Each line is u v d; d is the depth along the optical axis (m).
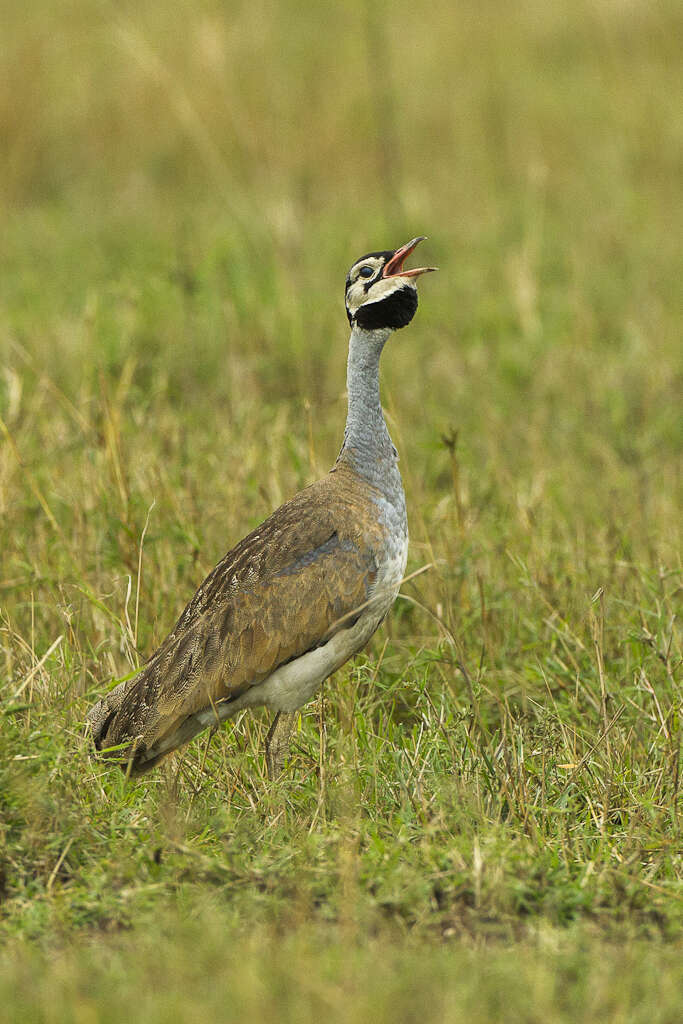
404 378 16.25
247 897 6.84
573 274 19.38
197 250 18.86
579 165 24.50
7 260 20.14
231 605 8.34
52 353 15.64
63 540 10.80
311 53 27.70
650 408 15.26
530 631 10.88
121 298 17.03
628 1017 5.84
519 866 7.25
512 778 8.38
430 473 13.36
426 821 7.88
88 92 25.12
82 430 12.38
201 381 15.45
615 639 10.69
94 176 24.09
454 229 21.58
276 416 14.28
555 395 15.82
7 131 23.95
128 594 9.76
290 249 18.97
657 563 11.38
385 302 8.84
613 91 26.72
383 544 8.66
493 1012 5.78
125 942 6.48
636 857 7.59
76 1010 5.63
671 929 6.79
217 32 22.27
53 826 7.46
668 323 17.95
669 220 22.16
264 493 11.83
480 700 9.87
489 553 11.45
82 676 9.46
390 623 10.98
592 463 14.18
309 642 8.38
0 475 11.52
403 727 9.56
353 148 24.30
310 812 8.16
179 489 11.77
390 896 6.87
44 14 27.11
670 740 8.73
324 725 9.02
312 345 16.56
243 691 8.31
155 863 7.27
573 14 30.67
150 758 8.27
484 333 17.86
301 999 5.76
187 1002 5.70
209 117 23.81
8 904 6.96
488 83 27.33
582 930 6.70
